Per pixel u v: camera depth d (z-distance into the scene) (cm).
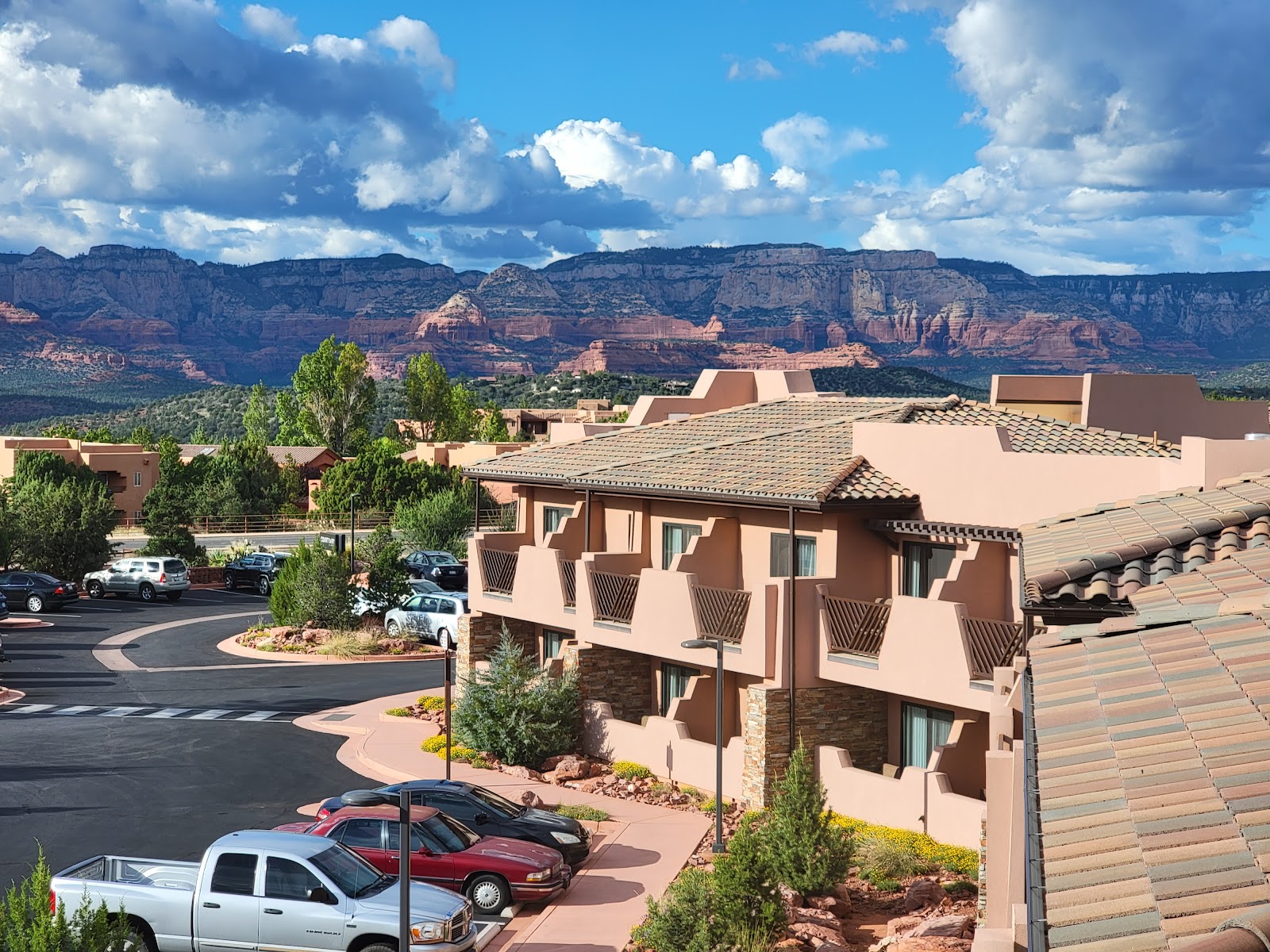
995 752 1493
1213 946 482
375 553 4978
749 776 2497
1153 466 2153
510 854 1956
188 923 1642
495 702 2864
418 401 13900
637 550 3172
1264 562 1291
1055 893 639
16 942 1260
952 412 3075
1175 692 927
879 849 2112
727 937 1670
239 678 4050
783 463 2820
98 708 3556
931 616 2294
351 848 1948
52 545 6238
